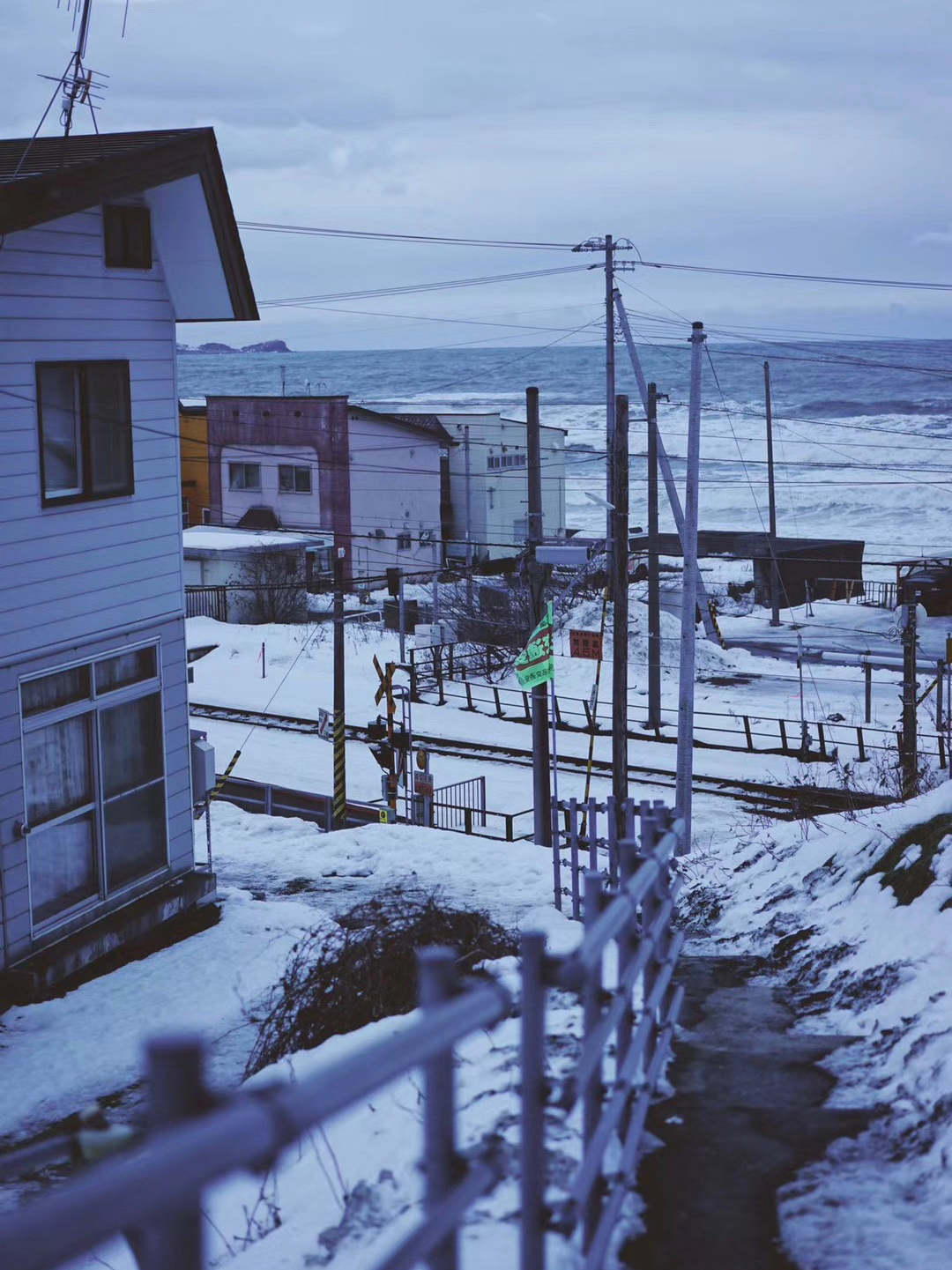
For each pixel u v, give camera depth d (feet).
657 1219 14.80
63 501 44.21
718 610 182.91
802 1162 16.43
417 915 33.19
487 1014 7.73
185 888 49.70
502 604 156.56
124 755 47.98
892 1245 13.91
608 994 13.70
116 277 46.75
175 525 50.34
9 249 41.50
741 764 105.29
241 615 171.01
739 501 361.10
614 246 98.73
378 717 90.89
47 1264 3.73
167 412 49.85
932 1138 16.52
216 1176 4.48
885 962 27.02
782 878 39.93
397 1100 21.02
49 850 44.09
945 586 180.34
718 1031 24.14
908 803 39.73
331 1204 17.99
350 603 185.37
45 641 43.39
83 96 49.90
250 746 114.32
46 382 43.57
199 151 46.80
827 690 133.28
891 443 465.88
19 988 41.45
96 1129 13.46
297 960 34.42
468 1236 13.51
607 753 111.14
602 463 458.50
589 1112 12.64
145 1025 40.22
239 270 49.85
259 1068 30.96
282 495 203.92
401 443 206.39
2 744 41.55
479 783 102.06
